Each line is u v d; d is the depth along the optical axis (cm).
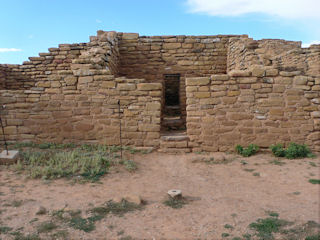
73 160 748
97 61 980
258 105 918
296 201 513
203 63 1343
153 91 938
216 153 920
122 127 947
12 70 1280
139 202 494
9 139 961
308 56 1411
